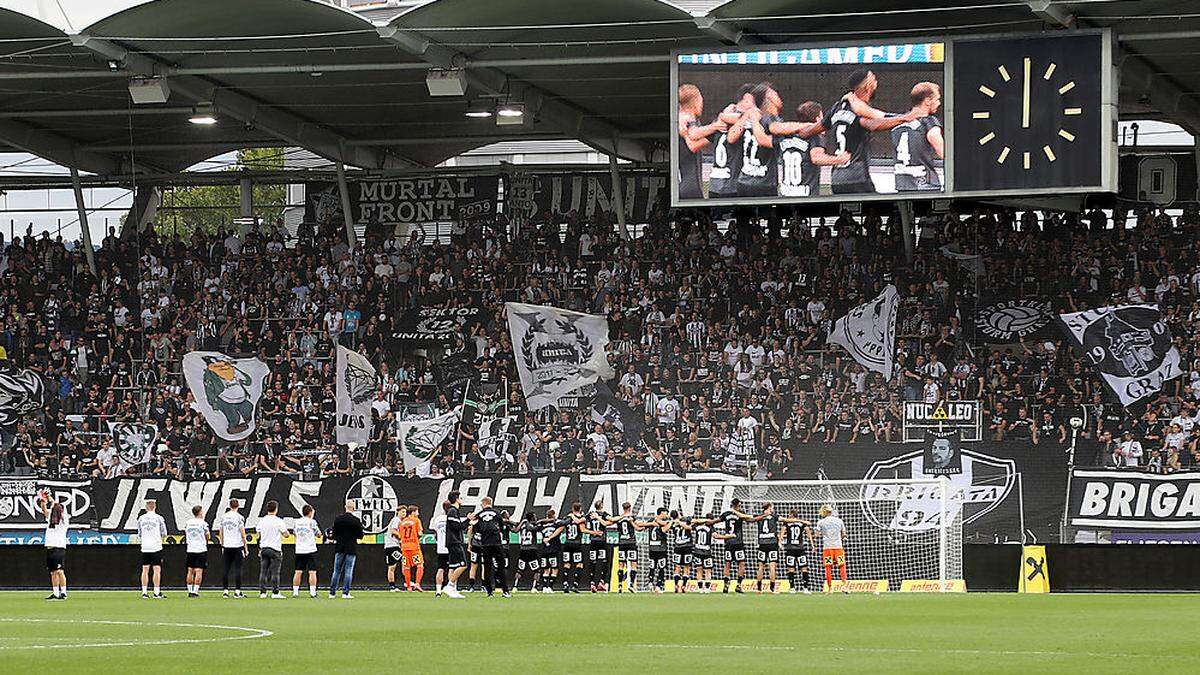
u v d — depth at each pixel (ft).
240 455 167.22
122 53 141.28
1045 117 128.98
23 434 172.86
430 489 150.61
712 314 168.76
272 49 144.87
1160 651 65.57
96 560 150.10
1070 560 133.59
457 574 121.19
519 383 168.14
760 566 132.46
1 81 157.17
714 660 60.49
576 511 136.98
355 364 168.25
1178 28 135.03
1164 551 131.44
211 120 158.92
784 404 160.25
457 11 131.95
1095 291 160.45
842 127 134.10
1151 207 164.86
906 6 136.05
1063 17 128.98
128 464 168.45
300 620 89.45
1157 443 148.87
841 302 165.48
